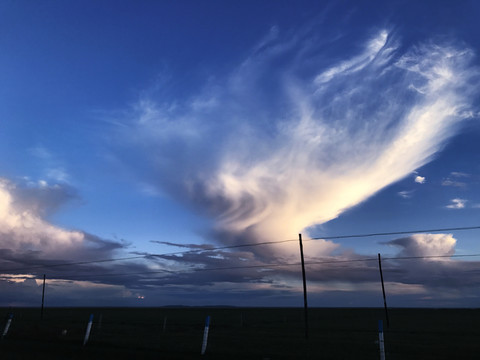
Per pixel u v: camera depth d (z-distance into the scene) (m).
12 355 16.48
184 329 42.19
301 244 34.94
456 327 48.31
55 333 28.86
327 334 35.09
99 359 16.12
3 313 92.44
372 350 21.56
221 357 17.44
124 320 68.25
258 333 35.62
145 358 16.83
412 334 35.34
